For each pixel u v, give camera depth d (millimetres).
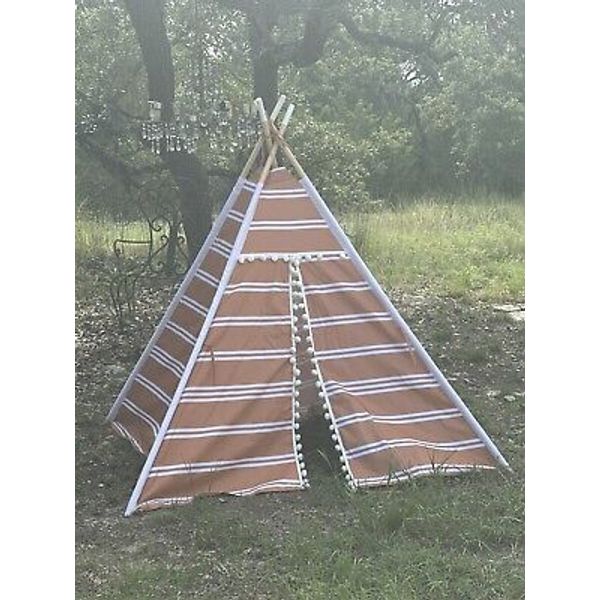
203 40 5863
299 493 3875
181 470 3803
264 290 4023
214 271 4184
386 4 6238
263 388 3941
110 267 6141
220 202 5973
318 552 3365
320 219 4152
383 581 3207
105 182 6102
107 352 5688
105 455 4379
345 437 3971
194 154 5676
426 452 3992
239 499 3809
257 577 3283
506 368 5516
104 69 5805
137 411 4488
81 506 3859
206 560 3381
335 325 4086
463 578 3207
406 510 3596
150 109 5426
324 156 6230
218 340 3932
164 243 6070
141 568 3318
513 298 6375
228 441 3875
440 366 5516
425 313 6199
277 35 6070
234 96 5777
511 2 6238
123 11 5809
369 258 6371
